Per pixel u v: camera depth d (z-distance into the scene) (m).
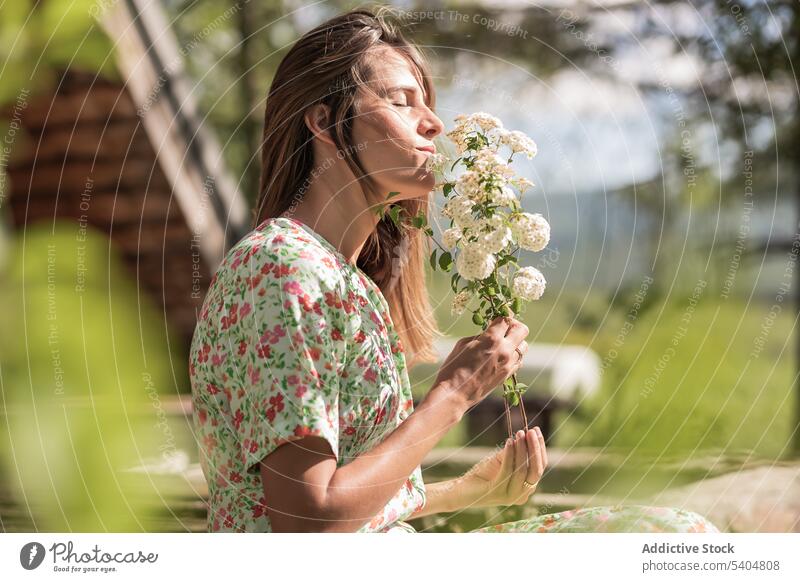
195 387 1.15
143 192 3.92
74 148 3.52
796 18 4.17
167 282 4.27
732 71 4.31
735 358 2.58
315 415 1.03
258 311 1.07
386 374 1.19
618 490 1.96
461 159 1.29
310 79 1.25
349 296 1.18
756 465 2.27
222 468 1.13
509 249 1.30
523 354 1.22
